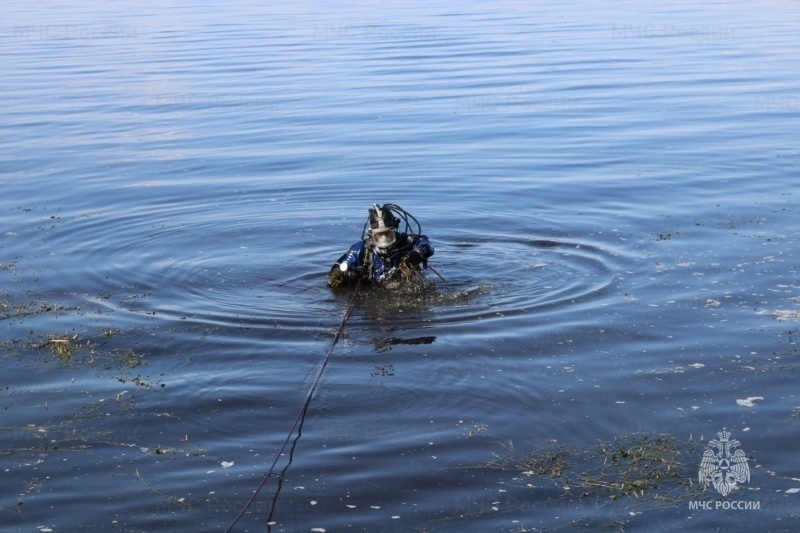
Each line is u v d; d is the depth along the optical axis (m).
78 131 19.30
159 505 5.67
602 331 8.28
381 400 7.05
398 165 15.74
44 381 7.49
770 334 8.06
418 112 20.77
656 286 9.43
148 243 11.59
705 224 11.69
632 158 15.86
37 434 6.60
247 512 5.58
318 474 6.00
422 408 6.90
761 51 29.84
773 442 6.26
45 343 8.26
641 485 5.79
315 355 7.94
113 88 25.02
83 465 6.17
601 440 6.37
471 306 9.08
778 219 11.77
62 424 6.75
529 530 5.36
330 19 46.00
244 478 5.97
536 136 17.95
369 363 7.75
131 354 8.02
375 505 5.64
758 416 6.62
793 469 5.93
